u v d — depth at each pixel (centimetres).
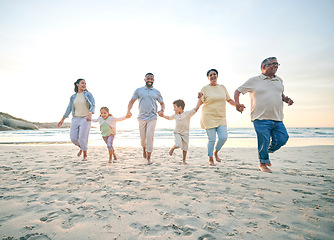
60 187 262
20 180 294
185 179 304
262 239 144
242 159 507
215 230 157
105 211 190
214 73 424
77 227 161
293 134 2284
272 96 341
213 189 256
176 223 169
